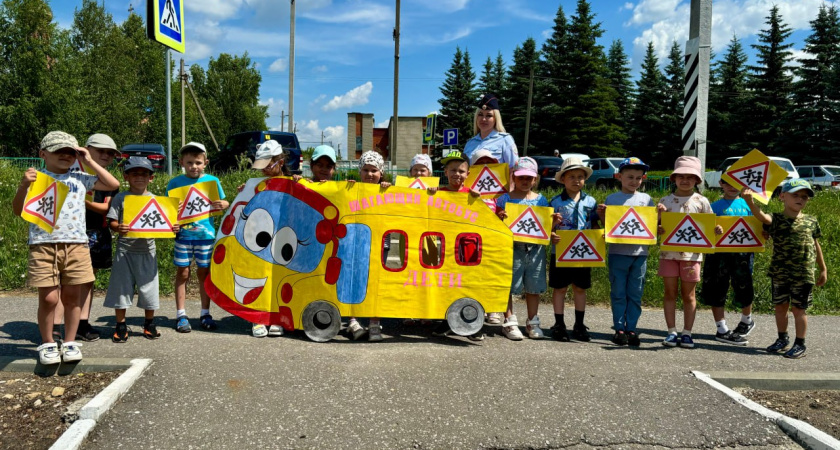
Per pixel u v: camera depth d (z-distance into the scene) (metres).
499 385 3.80
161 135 45.28
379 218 4.98
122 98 42.53
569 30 47.78
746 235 5.03
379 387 3.69
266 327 4.86
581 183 5.29
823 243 8.90
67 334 3.82
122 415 3.24
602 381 3.95
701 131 9.29
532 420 3.35
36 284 3.67
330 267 4.86
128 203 4.43
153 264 4.59
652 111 51.34
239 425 3.17
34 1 30.06
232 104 67.94
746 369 4.41
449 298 4.94
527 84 47.22
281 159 5.30
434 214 5.02
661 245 5.00
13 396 3.43
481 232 5.02
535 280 5.16
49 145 3.79
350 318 4.96
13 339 4.52
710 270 5.43
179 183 5.15
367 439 3.09
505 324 5.21
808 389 4.09
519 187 5.38
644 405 3.60
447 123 55.06
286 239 4.97
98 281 6.64
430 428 3.22
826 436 3.17
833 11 43.22
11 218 7.80
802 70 42.84
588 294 7.03
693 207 5.13
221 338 4.66
